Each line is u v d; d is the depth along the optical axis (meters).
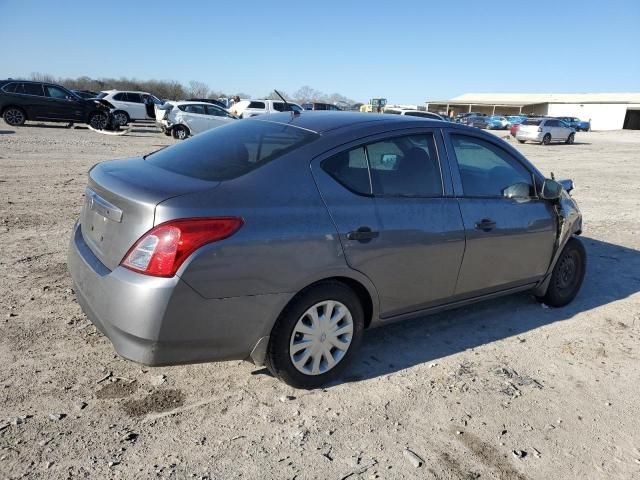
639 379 3.79
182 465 2.61
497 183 4.24
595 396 3.52
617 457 2.92
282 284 2.98
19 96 20.95
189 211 2.73
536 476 2.73
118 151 14.88
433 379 3.57
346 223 3.21
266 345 3.08
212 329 2.84
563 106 76.44
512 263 4.30
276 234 2.93
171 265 2.67
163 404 3.08
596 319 4.80
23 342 3.62
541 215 4.46
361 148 3.43
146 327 2.68
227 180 3.00
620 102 72.12
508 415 3.23
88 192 3.39
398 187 3.57
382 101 38.66
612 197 11.81
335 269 3.17
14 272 4.85
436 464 2.75
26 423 2.80
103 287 2.82
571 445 2.99
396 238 3.43
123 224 2.83
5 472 2.46
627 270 6.38
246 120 3.98
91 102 22.16
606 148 30.20
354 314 3.39
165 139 20.08
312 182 3.18
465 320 4.61
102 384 3.22
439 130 3.91
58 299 4.34
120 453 2.65
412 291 3.67
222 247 2.77
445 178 3.85
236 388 3.30
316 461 2.71
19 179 9.46
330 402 3.22
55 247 5.66
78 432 2.78
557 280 4.89
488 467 2.77
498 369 3.77
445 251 3.74
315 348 3.25
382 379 3.53
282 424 2.98
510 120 53.75
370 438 2.92
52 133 19.31
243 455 2.71
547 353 4.08
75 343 3.67
